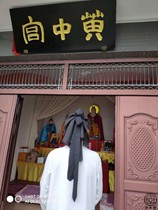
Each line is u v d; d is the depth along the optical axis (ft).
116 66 5.75
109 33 5.29
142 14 5.61
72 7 5.16
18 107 6.36
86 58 5.93
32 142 10.64
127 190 4.74
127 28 5.83
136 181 4.76
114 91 5.49
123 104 5.35
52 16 5.38
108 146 9.53
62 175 4.29
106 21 5.18
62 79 5.98
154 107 5.18
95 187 4.50
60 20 5.39
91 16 5.20
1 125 6.04
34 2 5.46
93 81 5.79
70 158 4.25
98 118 10.76
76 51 5.70
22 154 9.67
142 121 5.16
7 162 5.72
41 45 5.80
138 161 4.90
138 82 5.51
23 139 10.25
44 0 5.37
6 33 6.71
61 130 10.95
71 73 6.01
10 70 6.57
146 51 5.42
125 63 5.71
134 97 5.35
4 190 5.57
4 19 6.31
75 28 5.41
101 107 11.35
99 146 9.59
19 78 6.41
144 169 4.83
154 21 5.77
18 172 9.37
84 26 5.34
